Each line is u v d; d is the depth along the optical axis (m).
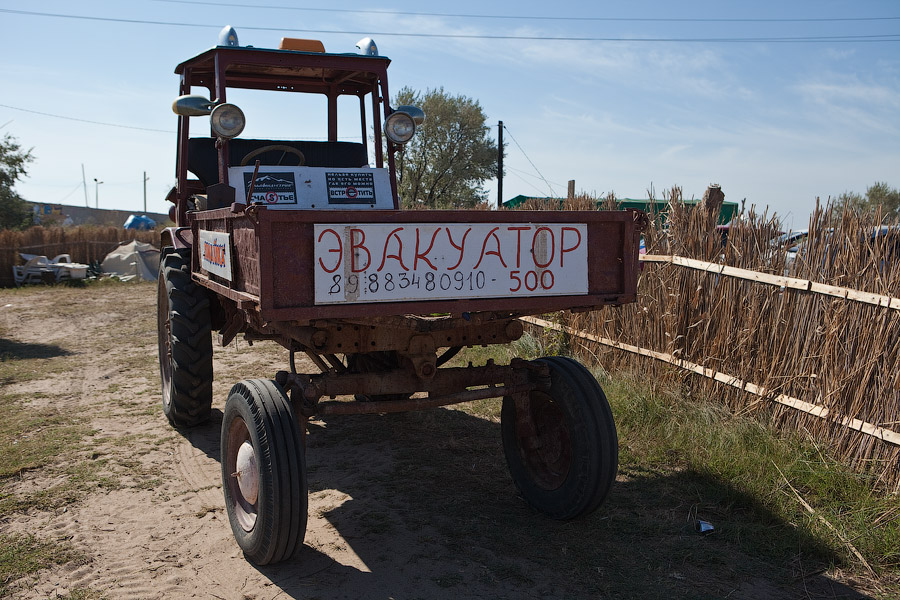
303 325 3.32
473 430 5.80
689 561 3.61
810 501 4.22
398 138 4.98
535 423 4.35
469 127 30.98
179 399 5.56
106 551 3.73
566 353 7.65
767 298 5.28
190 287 5.57
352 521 4.09
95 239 22.56
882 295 4.40
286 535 3.33
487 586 3.36
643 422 5.53
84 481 4.69
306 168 4.83
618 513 4.16
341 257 3.04
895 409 4.32
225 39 4.91
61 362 8.59
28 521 4.10
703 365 5.82
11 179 31.16
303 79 5.97
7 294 16.58
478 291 3.30
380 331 3.74
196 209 5.77
